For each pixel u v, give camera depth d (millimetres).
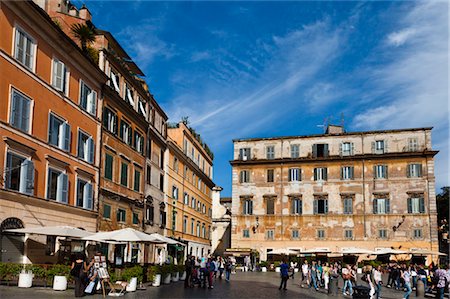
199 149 72062
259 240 66938
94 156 35938
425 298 31344
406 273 29250
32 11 26672
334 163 65938
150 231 48844
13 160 25875
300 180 66938
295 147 68125
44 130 28859
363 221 63531
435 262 60094
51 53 29969
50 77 29812
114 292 22453
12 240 25906
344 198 64750
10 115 25188
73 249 32312
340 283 43656
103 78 36875
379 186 63781
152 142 50469
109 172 38625
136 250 44781
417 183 62500
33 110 27609
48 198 29125
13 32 25594
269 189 67938
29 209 27047
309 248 64812
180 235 60406
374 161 64438
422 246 60938
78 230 26906
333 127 70688
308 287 37062
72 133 32656
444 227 72938
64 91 31719
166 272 33562
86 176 34438
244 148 70188
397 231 62125
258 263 63375
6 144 24766
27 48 27188
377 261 60438
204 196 75250
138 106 46562
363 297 29266
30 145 27172
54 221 29844
